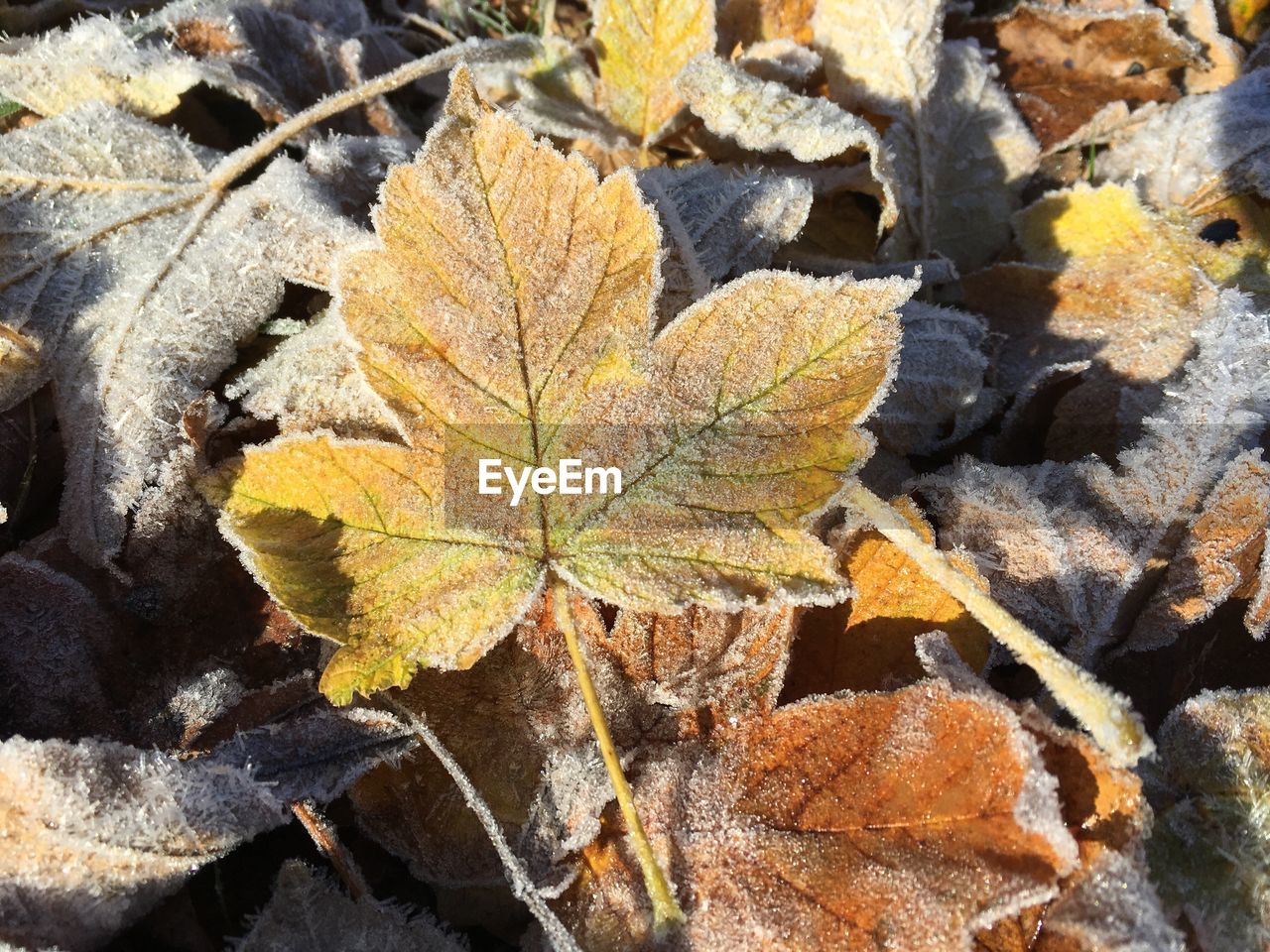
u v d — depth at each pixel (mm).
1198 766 178
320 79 264
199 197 225
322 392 202
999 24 305
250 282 216
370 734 177
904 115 269
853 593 169
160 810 156
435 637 169
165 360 208
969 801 156
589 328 174
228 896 182
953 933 147
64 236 217
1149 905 151
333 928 170
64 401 207
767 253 224
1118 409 240
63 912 154
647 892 166
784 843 162
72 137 224
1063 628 198
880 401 173
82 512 199
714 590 169
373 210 170
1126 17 291
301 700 185
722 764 174
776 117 237
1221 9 310
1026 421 247
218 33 246
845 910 154
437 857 181
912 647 187
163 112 240
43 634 188
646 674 184
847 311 174
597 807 172
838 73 273
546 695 184
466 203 172
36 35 255
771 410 175
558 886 170
